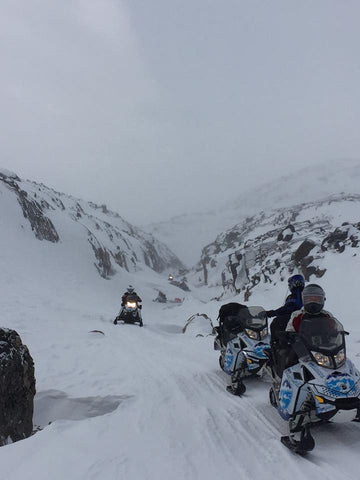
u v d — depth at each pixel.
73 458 3.94
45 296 28.69
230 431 4.69
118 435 4.61
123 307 20.30
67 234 51.66
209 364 9.06
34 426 6.61
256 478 3.52
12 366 5.89
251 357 6.29
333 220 68.38
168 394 6.45
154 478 3.52
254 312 6.58
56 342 13.08
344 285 21.23
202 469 3.71
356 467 3.68
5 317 18.98
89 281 42.00
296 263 28.36
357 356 8.62
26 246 41.19
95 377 8.16
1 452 4.30
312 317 4.57
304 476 3.53
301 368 4.43
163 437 4.54
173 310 33.09
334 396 3.98
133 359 10.14
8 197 45.78
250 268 37.69
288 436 4.30
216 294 71.88
